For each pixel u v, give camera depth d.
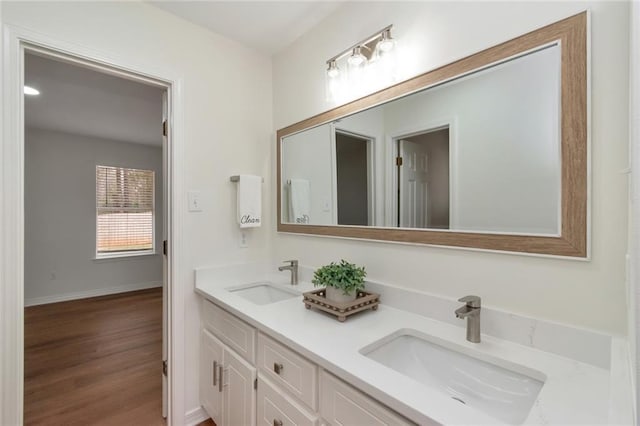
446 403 0.70
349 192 1.60
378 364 0.88
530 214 1.00
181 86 1.74
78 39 1.42
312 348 0.98
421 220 1.29
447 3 1.21
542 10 0.97
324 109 1.76
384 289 1.41
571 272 0.92
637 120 0.44
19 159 1.28
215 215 1.88
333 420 0.92
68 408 1.89
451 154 1.20
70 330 3.16
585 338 0.89
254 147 2.07
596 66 0.87
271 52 2.11
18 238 1.28
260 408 1.25
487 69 1.10
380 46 1.39
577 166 0.90
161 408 1.90
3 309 1.24
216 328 1.62
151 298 4.38
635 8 0.46
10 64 1.25
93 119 3.57
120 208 4.79
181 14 1.71
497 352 0.96
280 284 1.85
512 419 0.85
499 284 1.07
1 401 1.24
